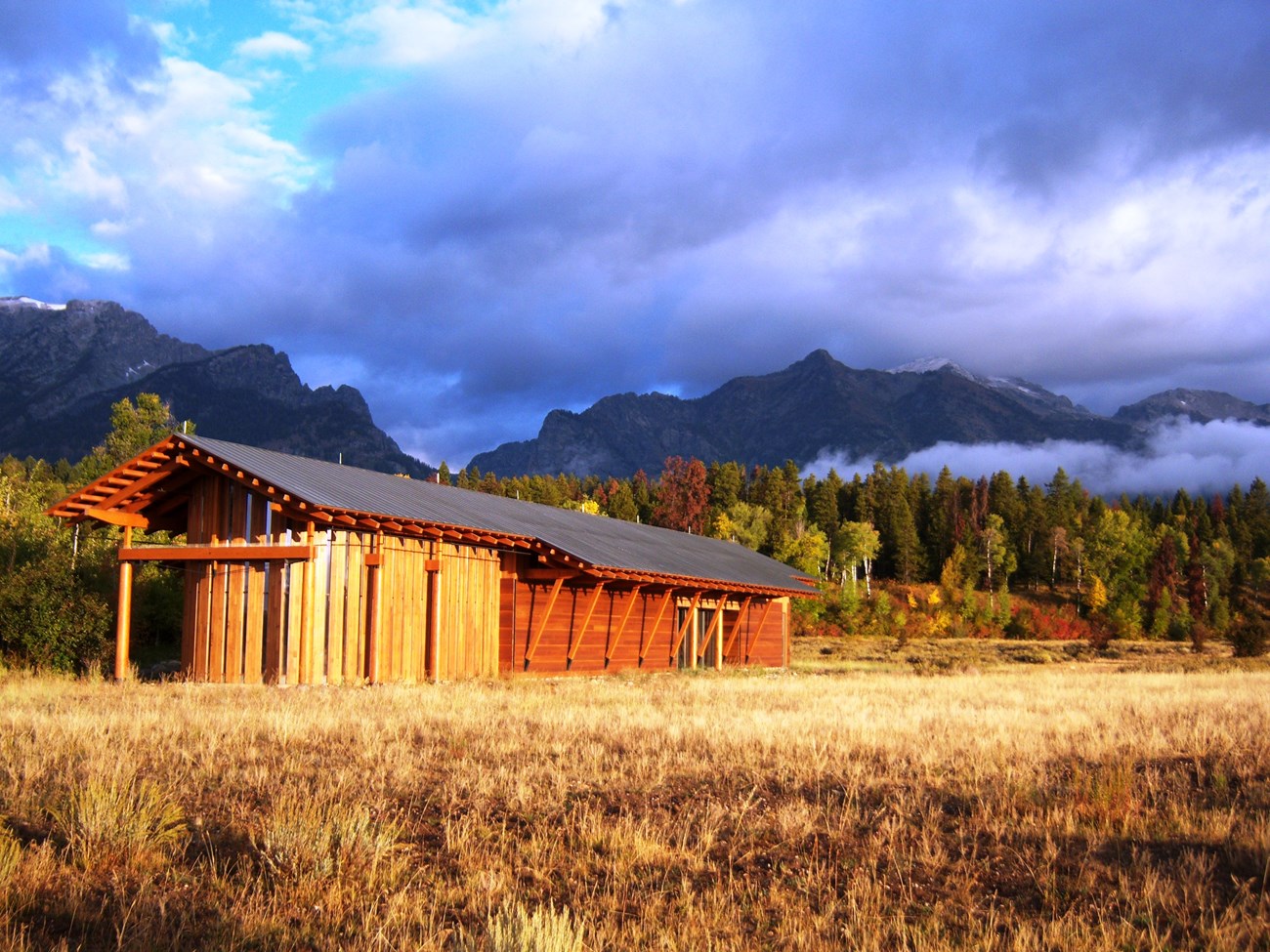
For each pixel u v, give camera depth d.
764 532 93.56
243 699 15.95
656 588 30.80
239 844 7.18
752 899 6.36
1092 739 12.38
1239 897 6.33
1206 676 29.19
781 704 17.30
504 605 25.39
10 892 5.84
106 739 10.49
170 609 30.86
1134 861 7.00
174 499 23.30
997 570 116.69
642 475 129.00
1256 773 10.52
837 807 8.77
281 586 20.55
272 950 5.34
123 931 5.34
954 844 7.70
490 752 10.94
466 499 28.48
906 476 134.25
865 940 5.52
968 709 16.20
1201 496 158.00
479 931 5.55
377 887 6.34
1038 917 6.07
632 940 5.55
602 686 22.50
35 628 23.38
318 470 23.56
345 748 10.97
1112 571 112.56
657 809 8.52
